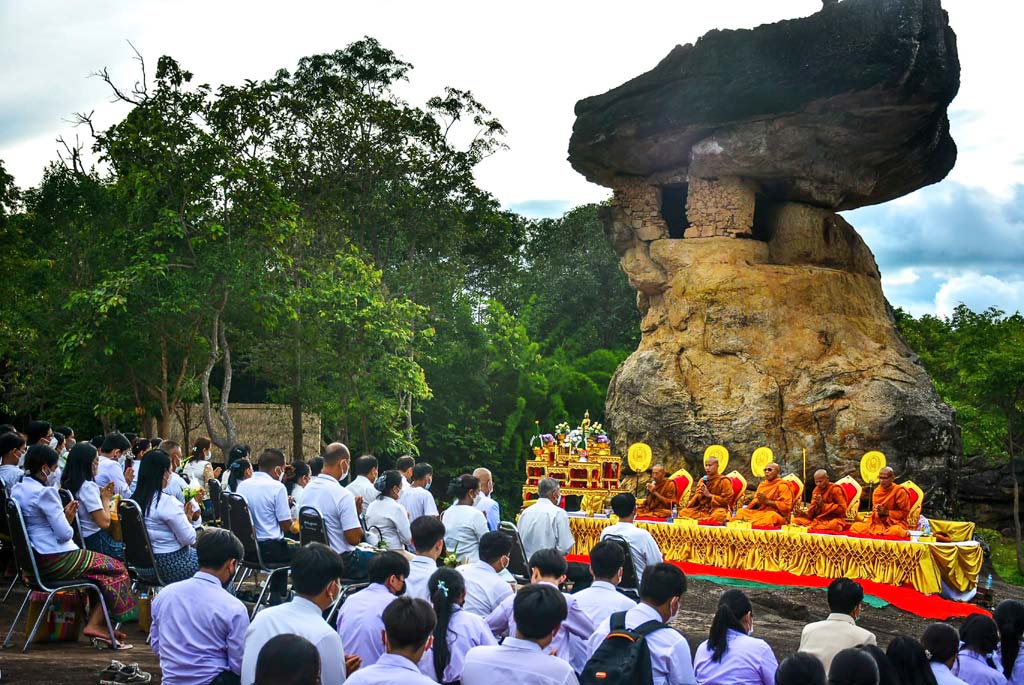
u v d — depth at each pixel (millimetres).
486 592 7344
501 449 35938
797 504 17781
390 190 38438
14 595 11555
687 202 24234
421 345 31719
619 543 7484
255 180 24750
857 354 22250
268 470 10656
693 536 17328
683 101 22844
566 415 35875
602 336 47781
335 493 9734
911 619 14219
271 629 5449
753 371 22312
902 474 21094
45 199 29172
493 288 48969
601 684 5758
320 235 35531
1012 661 8297
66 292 26391
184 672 6031
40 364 27641
